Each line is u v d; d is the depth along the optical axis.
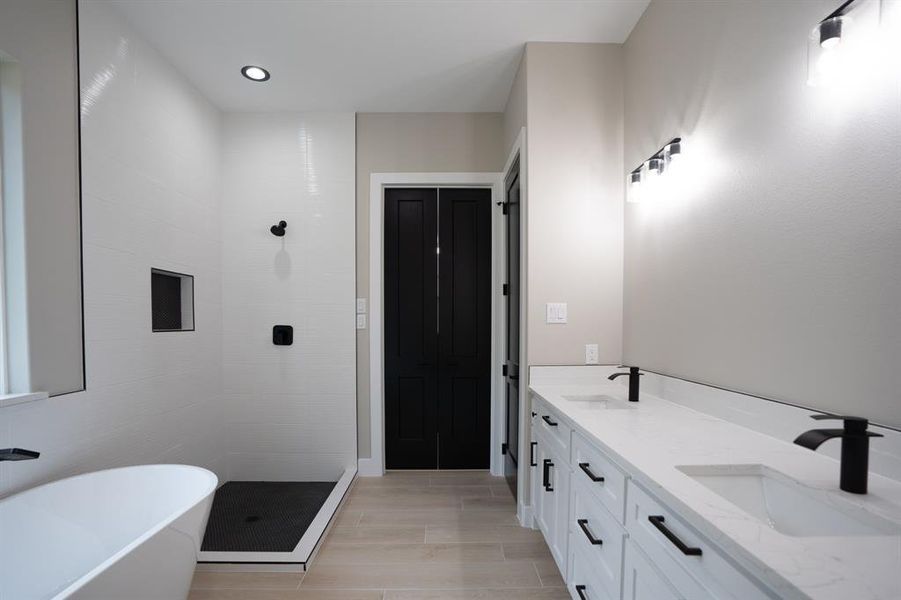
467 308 3.01
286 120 2.83
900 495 0.77
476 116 2.89
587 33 2.04
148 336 2.04
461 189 3.02
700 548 0.73
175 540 1.26
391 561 1.87
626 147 2.08
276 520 2.26
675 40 1.64
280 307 2.84
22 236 1.39
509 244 2.76
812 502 0.82
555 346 2.10
